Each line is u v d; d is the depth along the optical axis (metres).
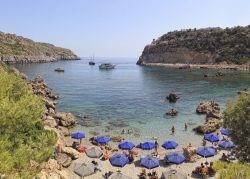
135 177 33.12
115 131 52.47
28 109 17.36
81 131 52.03
